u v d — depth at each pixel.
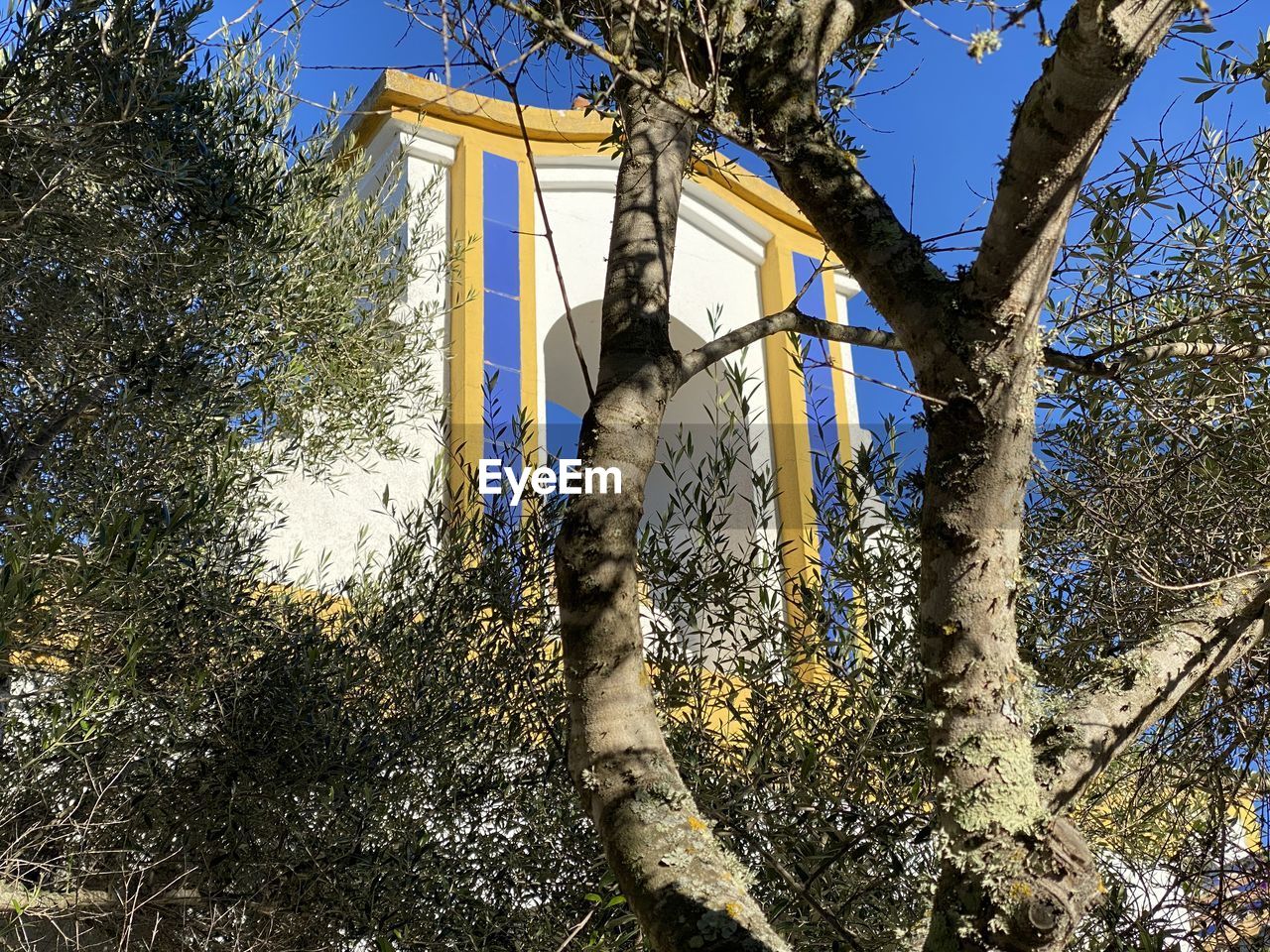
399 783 3.70
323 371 5.34
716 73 1.91
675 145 2.40
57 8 3.52
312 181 5.25
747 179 9.98
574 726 1.75
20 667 2.98
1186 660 1.73
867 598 3.35
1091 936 2.87
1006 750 1.54
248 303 4.53
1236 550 3.08
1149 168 2.82
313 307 5.17
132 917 3.16
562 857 3.50
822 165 1.92
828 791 3.18
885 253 1.78
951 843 1.53
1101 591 3.28
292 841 3.65
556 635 3.76
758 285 10.06
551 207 9.03
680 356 2.10
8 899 2.82
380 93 8.41
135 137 3.62
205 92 4.41
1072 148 1.46
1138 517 3.20
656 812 1.64
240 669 3.88
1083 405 3.34
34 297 3.49
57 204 3.40
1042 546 3.44
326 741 3.68
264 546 5.25
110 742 3.44
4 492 3.30
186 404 3.84
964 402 1.59
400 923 3.37
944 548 1.60
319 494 6.68
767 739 3.27
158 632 3.57
